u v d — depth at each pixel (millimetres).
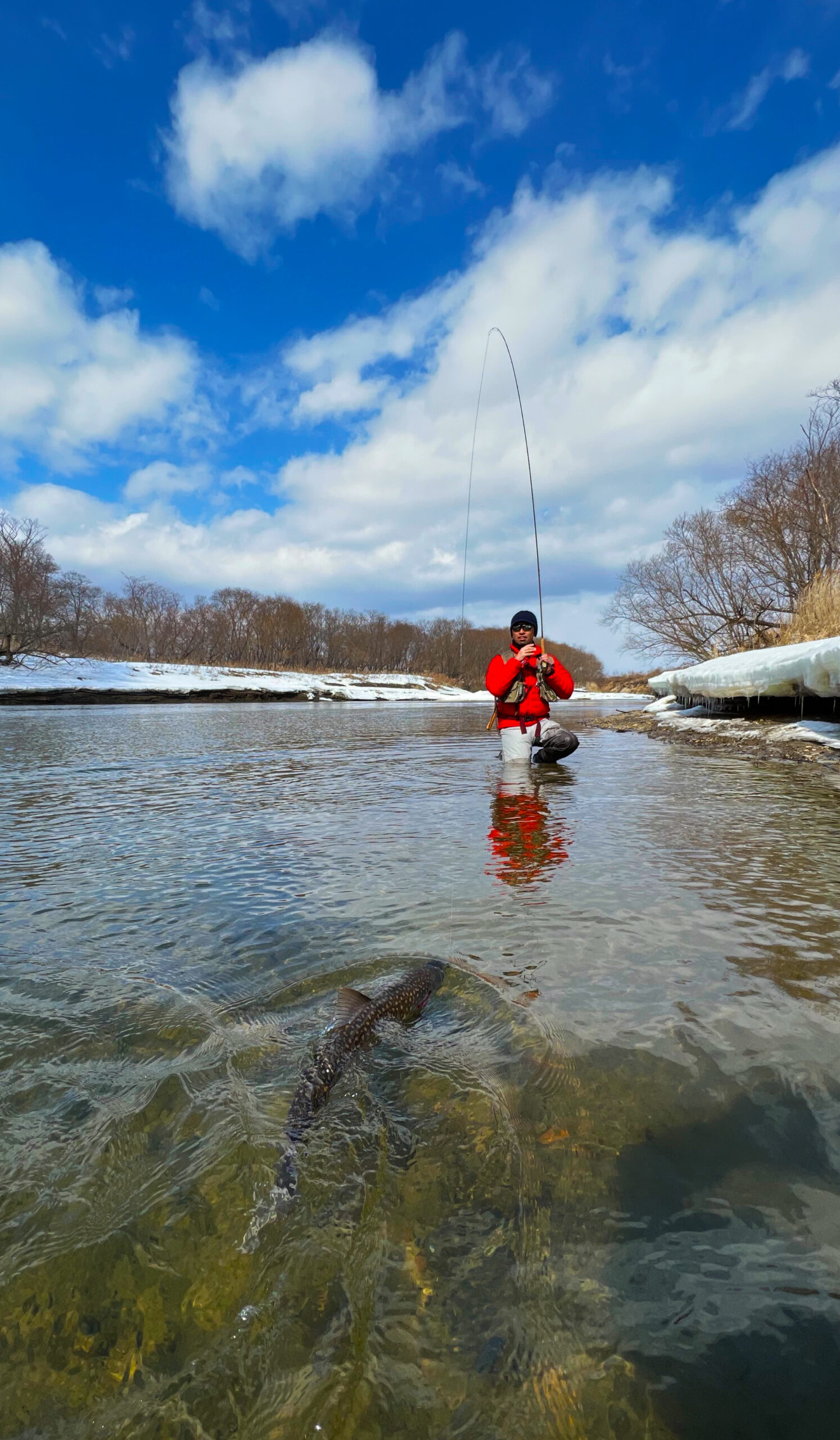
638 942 2775
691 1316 1193
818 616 15273
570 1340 1159
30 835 4898
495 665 8922
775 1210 1406
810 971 2469
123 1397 1093
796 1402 1054
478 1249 1336
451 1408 1062
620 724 16156
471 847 4398
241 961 2674
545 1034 2086
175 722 17875
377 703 36062
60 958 2711
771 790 6113
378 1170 1543
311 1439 1024
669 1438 1009
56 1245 1354
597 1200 1446
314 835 4848
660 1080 1850
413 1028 2168
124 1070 1936
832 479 21453
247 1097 1813
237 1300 1247
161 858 4246
